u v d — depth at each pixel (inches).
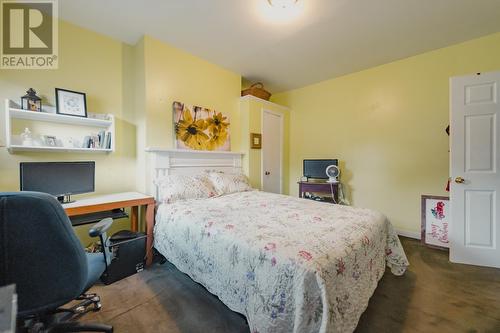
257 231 54.0
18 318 36.8
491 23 85.3
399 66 117.1
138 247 78.4
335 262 42.0
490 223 83.6
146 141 95.3
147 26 88.2
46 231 35.7
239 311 47.9
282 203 87.0
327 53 109.4
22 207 33.8
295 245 45.5
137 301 61.9
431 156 109.3
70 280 38.3
